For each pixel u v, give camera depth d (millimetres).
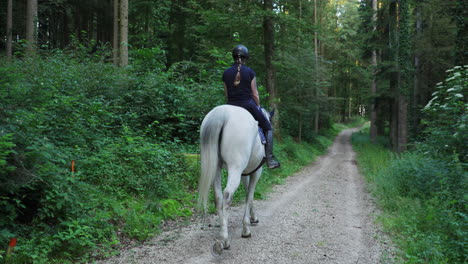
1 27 17797
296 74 20922
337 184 10094
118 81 9047
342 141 32469
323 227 5469
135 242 4328
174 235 4684
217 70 10828
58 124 5574
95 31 23781
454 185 5750
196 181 7055
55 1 18609
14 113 3883
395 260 4082
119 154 6395
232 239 4637
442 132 6445
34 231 3764
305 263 3936
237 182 3898
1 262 3129
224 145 3945
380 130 34031
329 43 19031
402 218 5746
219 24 14875
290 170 12852
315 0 26188
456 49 10320
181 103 9422
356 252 4359
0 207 3662
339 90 41906
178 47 21797
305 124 25047
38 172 3799
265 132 4707
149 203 5363
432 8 17547
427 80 20516
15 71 5738
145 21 22953
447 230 4797
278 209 6629
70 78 8039
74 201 4207
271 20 14938
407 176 7855
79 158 5379
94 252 3859
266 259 4000
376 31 21578
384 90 21969
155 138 8305
